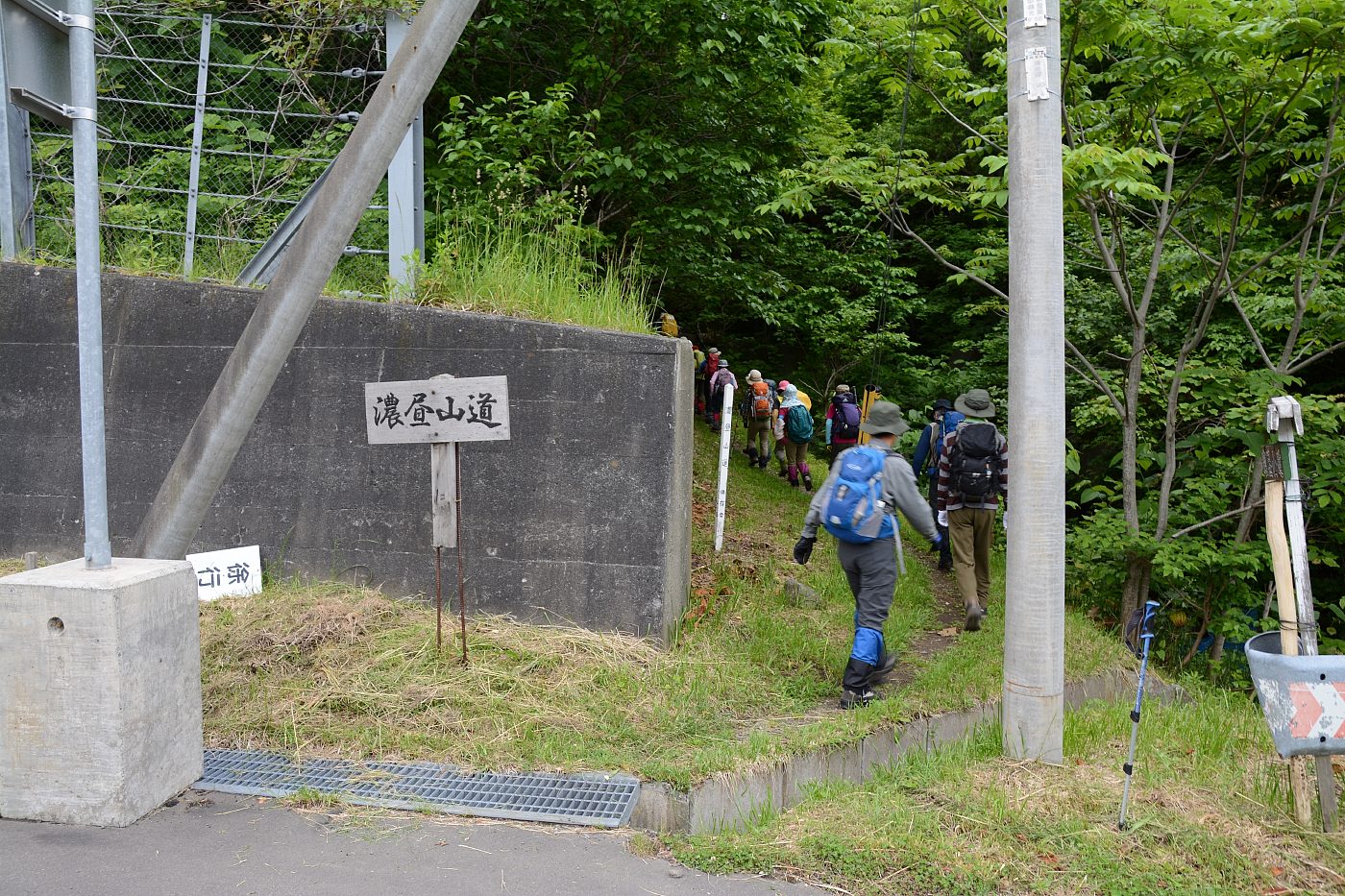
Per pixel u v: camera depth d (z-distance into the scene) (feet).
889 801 13.12
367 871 11.10
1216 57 24.50
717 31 34.50
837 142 49.39
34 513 21.77
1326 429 28.07
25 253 23.90
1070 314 41.98
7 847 11.36
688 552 21.71
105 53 28.78
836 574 25.86
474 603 19.84
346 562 20.59
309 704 15.58
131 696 12.01
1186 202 32.04
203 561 19.81
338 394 20.80
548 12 35.68
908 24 27.73
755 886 11.12
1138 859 11.68
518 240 25.05
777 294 47.73
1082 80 28.32
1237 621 28.66
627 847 11.92
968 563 23.16
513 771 13.96
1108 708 17.81
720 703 16.93
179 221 27.04
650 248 37.11
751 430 43.65
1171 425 29.91
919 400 57.52
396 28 26.73
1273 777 14.08
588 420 19.61
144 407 21.65
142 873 10.88
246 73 28.66
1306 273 30.25
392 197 25.00
